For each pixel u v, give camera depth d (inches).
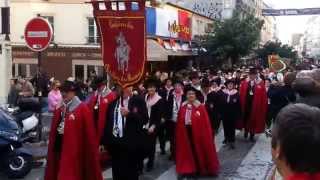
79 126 347.9
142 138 346.6
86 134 350.9
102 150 461.4
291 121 84.6
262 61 2519.7
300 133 83.2
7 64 983.0
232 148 592.1
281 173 85.8
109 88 469.1
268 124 675.4
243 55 1732.3
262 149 587.5
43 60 1435.8
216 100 584.1
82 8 1437.0
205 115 445.1
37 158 502.3
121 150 346.3
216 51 1669.5
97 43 1427.2
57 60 1438.2
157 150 578.6
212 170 446.3
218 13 2356.1
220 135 687.1
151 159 467.2
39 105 582.2
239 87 680.4
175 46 1350.9
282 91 612.4
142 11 372.2
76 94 354.9
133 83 375.2
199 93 473.7
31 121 496.7
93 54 1430.9
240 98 619.8
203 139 441.4
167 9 1336.1
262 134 709.9
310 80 223.6
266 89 697.6
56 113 359.3
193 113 440.8
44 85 916.0
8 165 436.1
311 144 82.7
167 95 523.2
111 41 382.3
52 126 360.2
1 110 448.5
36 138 564.7
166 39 1298.0
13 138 435.2
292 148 83.4
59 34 1441.9
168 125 518.6
